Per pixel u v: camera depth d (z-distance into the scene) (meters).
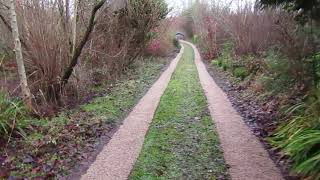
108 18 13.62
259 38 14.80
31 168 5.36
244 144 6.31
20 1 8.84
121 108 9.31
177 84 13.09
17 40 8.01
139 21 16.42
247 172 5.15
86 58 12.07
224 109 8.97
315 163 4.62
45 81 9.00
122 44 15.03
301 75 7.44
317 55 7.28
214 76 15.52
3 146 6.30
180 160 5.69
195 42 43.50
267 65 10.45
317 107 5.90
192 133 7.05
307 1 7.18
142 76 15.08
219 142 6.45
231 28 17.77
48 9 9.01
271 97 8.71
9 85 8.94
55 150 6.08
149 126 7.61
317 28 7.38
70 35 9.95
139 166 5.46
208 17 24.78
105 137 6.93
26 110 7.89
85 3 11.98
